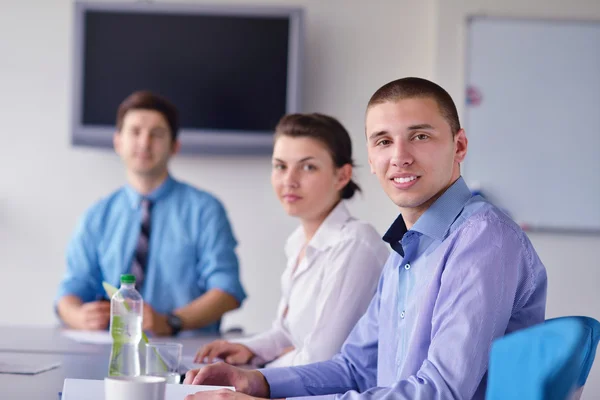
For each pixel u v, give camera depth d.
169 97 3.94
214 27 3.94
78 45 3.91
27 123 4.04
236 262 2.93
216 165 4.03
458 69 3.88
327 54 4.02
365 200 3.95
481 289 1.31
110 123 3.92
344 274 1.97
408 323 1.49
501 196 3.87
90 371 1.75
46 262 4.02
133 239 2.93
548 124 3.87
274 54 3.93
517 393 0.95
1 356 1.96
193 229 2.94
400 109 1.45
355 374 1.71
